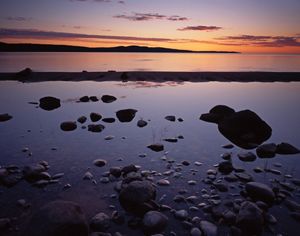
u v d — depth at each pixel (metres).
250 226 3.31
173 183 4.68
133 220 3.54
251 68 38.19
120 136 7.51
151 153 6.18
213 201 4.04
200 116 10.23
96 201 4.04
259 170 5.25
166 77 23.97
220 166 5.28
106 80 21.84
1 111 10.67
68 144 6.71
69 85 18.89
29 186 4.46
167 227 3.44
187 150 6.46
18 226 3.39
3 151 6.12
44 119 9.39
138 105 12.38
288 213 3.78
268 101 13.85
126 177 4.63
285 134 8.05
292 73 26.52
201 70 33.59
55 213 2.99
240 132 7.69
